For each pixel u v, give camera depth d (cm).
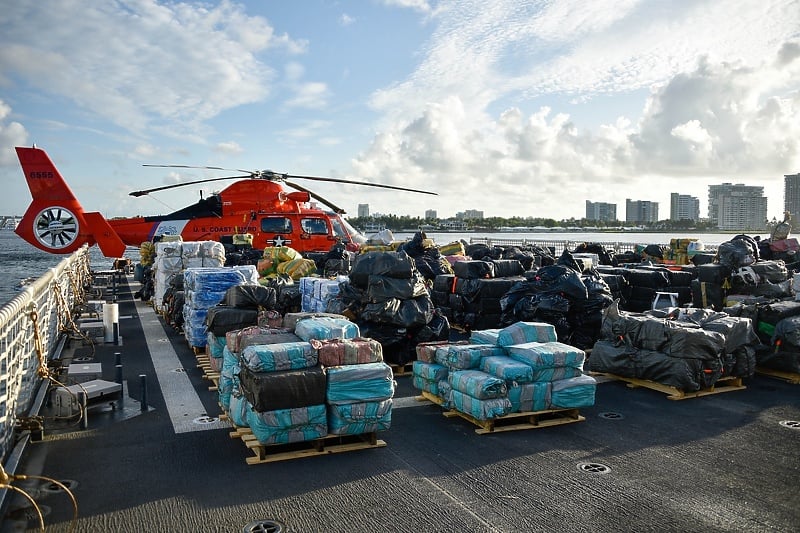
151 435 739
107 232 2373
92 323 1377
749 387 984
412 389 981
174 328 1528
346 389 672
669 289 1555
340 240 2214
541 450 696
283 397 643
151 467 638
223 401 792
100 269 4125
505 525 512
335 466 643
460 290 1409
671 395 921
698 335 904
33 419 714
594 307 1198
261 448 651
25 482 599
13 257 5138
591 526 510
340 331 752
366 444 703
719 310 1391
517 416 775
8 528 506
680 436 745
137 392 941
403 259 1098
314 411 661
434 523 515
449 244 2166
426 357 891
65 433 744
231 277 1225
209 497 566
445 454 682
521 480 607
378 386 685
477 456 676
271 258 1688
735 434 752
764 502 557
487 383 747
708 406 877
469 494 573
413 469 636
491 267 1427
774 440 730
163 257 1684
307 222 2308
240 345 758
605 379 1030
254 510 539
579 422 802
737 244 1412
